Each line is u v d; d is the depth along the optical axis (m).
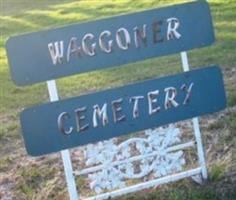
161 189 4.06
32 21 12.48
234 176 4.11
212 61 7.00
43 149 3.75
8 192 4.37
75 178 4.20
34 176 4.52
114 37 3.78
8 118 6.16
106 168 3.89
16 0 16.81
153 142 3.95
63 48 3.71
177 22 3.88
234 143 4.59
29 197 4.22
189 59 7.15
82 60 3.75
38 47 3.68
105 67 3.79
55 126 3.75
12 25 12.42
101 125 3.81
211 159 4.38
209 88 3.96
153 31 3.84
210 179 4.08
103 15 11.52
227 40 7.86
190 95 3.94
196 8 3.90
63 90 6.86
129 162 3.92
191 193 3.93
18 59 3.66
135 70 7.22
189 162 4.30
